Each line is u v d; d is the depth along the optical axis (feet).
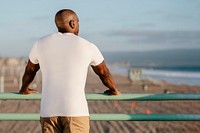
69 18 10.56
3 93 11.35
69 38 10.35
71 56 10.17
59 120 9.95
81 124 9.91
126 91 101.76
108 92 11.27
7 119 11.44
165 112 55.88
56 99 9.96
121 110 56.85
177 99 11.34
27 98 11.34
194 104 64.49
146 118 11.44
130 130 38.99
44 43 10.37
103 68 10.49
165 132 38.24
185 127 40.60
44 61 10.27
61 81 10.03
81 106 9.96
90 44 10.41
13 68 202.49
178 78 208.85
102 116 11.36
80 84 10.10
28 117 11.47
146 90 106.32
